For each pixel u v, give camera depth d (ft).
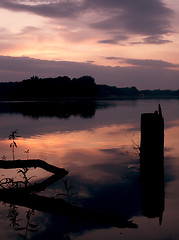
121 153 27.81
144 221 12.55
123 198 15.33
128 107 119.34
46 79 345.31
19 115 81.82
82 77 362.33
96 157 26.17
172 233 11.45
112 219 12.59
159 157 17.85
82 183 18.15
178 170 20.92
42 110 103.30
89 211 13.17
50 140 37.47
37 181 18.97
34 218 13.17
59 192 16.56
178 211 13.60
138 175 19.69
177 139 35.99
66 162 24.20
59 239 11.04
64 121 63.77
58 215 13.51
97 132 44.93
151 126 17.70
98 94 366.84
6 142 36.06
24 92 330.13
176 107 116.37
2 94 347.77
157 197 15.31
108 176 19.65
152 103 161.07
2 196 15.56
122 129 48.37
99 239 10.98
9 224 12.56
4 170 22.15
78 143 34.68
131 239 10.99
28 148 31.53
